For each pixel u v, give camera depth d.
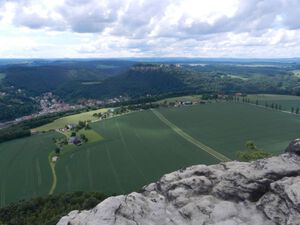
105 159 191.88
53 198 112.62
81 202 106.00
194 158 192.00
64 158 195.75
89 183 156.25
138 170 172.75
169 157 194.25
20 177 167.50
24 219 96.88
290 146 46.69
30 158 198.25
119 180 159.25
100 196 113.50
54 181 160.38
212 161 186.25
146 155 198.12
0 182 161.50
